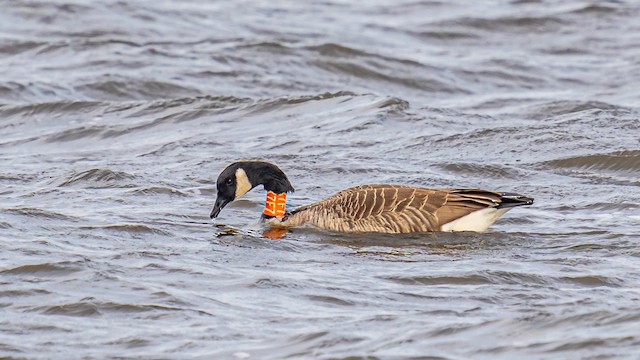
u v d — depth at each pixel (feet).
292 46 96.89
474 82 92.53
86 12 107.76
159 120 78.74
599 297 42.57
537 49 102.83
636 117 76.89
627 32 107.34
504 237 52.06
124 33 103.24
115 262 47.32
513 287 44.39
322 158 68.03
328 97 82.84
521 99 86.79
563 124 74.38
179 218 56.13
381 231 52.65
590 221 54.80
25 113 80.23
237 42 98.58
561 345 36.88
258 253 49.67
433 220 52.54
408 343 37.55
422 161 67.31
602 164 65.46
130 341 38.63
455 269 46.68
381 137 73.36
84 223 54.24
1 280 44.57
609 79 93.25
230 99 82.23
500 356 36.32
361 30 107.34
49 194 60.13
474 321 39.68
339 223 53.42
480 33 106.83
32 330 39.63
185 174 64.90
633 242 50.90
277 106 81.15
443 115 79.36
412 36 106.01
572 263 47.62
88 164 67.87
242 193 55.62
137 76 88.58
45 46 96.78
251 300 42.86
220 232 53.57
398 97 86.84
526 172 64.64
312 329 39.34
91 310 41.45
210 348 37.91
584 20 110.01
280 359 36.78
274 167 55.52
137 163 67.92
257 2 118.52
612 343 36.86
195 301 42.63
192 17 110.22
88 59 93.61
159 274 45.83
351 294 43.65
